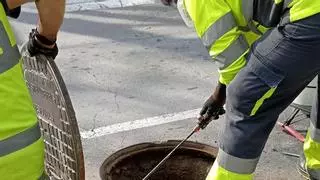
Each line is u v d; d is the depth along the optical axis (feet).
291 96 7.79
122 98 14.24
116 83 15.15
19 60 5.75
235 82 7.76
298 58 7.34
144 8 22.22
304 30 7.22
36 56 6.61
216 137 12.27
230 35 7.71
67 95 6.40
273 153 11.61
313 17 7.16
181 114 13.37
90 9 21.97
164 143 9.44
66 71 15.98
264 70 7.48
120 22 20.54
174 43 18.30
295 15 7.25
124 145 12.02
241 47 7.84
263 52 7.52
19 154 5.60
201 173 9.48
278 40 7.41
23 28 19.06
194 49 17.71
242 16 7.74
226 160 8.05
